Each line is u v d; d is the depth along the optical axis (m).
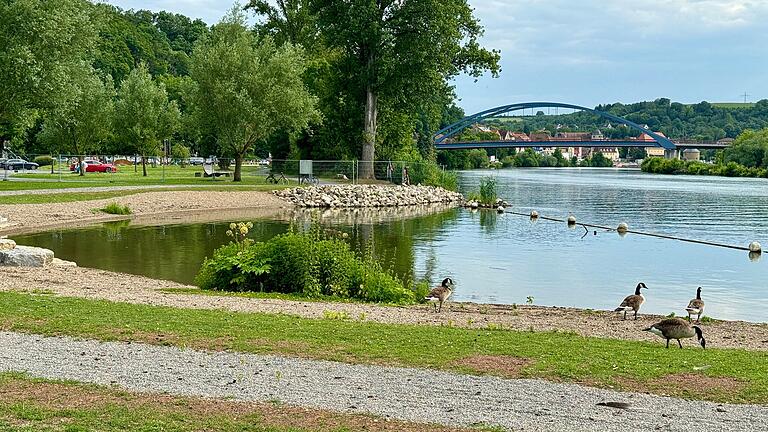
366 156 69.06
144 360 11.20
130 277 22.55
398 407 9.16
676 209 55.34
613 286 23.48
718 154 146.38
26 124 48.53
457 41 65.38
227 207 51.41
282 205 54.50
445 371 10.93
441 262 28.11
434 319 16.52
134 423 8.36
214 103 60.38
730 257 30.50
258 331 13.48
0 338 12.38
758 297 21.91
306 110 63.00
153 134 73.38
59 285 19.42
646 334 15.34
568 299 21.34
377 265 23.34
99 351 11.68
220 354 11.69
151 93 73.12
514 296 21.61
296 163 70.94
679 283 24.22
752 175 126.25
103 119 72.88
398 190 62.16
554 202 62.91
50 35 42.22
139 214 44.84
